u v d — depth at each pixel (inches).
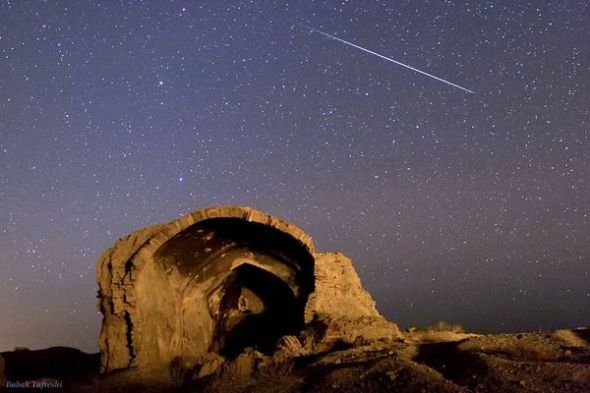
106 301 571.5
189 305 690.8
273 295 751.7
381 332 578.2
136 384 534.6
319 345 553.9
